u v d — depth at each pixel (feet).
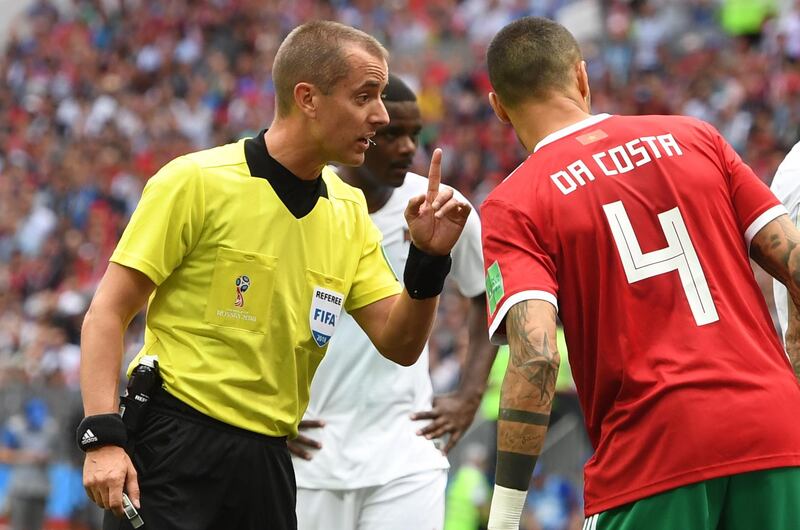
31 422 156.87
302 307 48.65
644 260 43.91
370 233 51.47
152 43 306.55
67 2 334.44
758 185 45.98
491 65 48.24
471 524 119.34
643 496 42.68
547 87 47.29
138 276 46.34
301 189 48.42
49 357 175.32
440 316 149.59
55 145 278.67
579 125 46.50
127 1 321.73
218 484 47.14
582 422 120.26
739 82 208.85
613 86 220.84
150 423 47.16
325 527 61.98
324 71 47.16
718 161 46.11
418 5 290.35
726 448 42.09
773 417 42.47
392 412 62.80
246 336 47.37
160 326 47.85
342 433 62.23
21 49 320.09
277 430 48.26
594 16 260.21
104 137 271.49
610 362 43.73
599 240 44.11
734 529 42.73
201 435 46.96
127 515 45.47
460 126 228.63
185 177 46.91
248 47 298.56
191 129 270.46
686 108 208.33
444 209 47.19
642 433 42.96
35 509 153.89
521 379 42.34
